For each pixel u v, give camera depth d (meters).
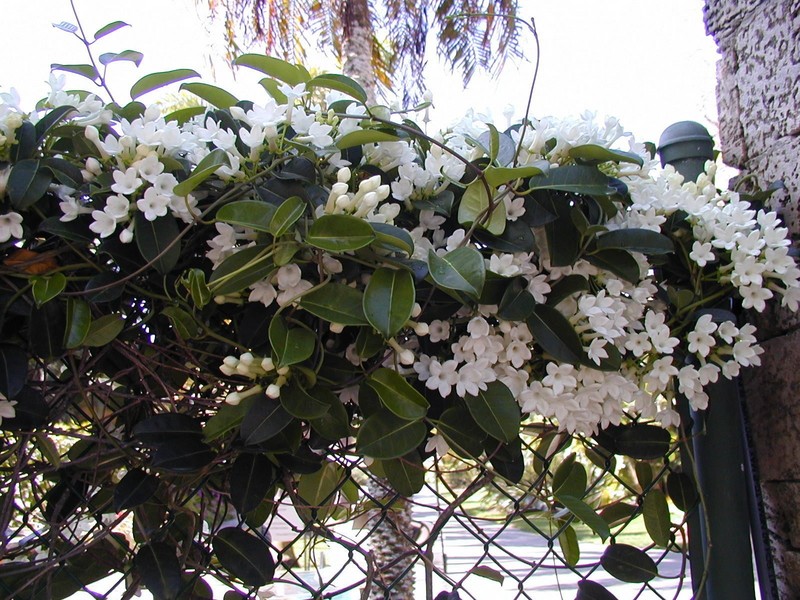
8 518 0.97
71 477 1.16
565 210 1.05
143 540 1.17
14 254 0.91
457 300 0.97
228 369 0.90
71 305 0.88
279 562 1.06
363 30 5.60
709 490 1.21
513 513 1.11
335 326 0.91
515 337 1.01
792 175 1.27
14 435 0.98
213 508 1.30
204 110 1.15
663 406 1.16
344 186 0.89
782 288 1.17
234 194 0.96
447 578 1.07
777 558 1.26
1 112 0.92
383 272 0.89
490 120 1.12
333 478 1.23
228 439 1.01
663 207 1.16
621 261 1.06
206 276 0.99
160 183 0.90
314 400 0.89
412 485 1.03
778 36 1.31
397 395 0.91
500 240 1.01
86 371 1.01
